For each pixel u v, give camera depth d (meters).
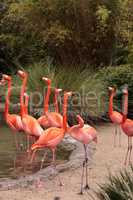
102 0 16.11
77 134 7.32
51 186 7.05
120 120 10.01
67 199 6.49
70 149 9.58
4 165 8.22
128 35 16.17
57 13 16.38
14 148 9.66
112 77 13.83
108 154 9.25
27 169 7.96
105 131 11.84
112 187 4.95
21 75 8.83
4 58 19.27
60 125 8.72
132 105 13.52
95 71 15.55
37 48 17.41
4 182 7.00
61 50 16.89
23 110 8.35
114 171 7.90
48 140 7.23
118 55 17.08
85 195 6.68
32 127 8.02
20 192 6.75
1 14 18.41
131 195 4.64
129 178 5.07
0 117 13.25
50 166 7.84
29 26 16.77
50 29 16.19
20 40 17.50
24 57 18.30
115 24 16.25
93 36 16.59
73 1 16.06
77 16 16.33
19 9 16.59
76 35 16.53
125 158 8.94
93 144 10.04
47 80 9.09
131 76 13.71
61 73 12.88
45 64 14.78
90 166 8.23
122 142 10.54
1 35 17.75
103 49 16.81
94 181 7.34
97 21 16.19
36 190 6.86
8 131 11.73
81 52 16.86
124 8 16.17
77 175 7.65
